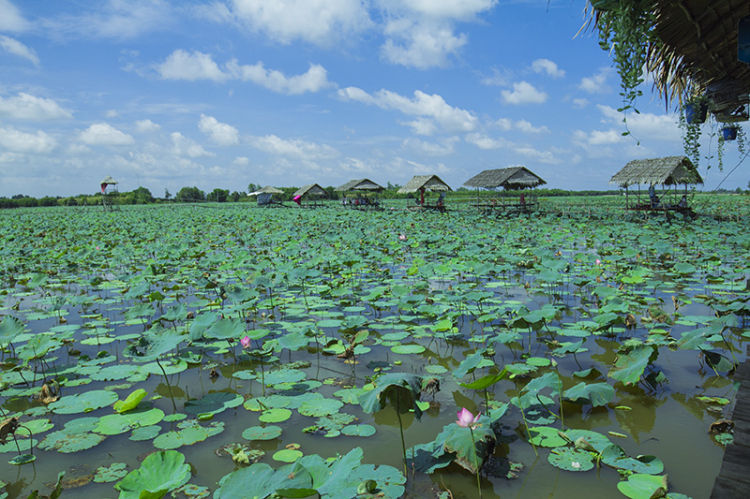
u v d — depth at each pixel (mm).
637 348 3539
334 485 1880
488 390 3592
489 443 2494
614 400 3371
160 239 14914
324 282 7762
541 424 3020
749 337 4664
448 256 10656
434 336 4965
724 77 5496
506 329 5152
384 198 61062
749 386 2258
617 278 7320
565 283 7652
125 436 2934
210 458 2664
